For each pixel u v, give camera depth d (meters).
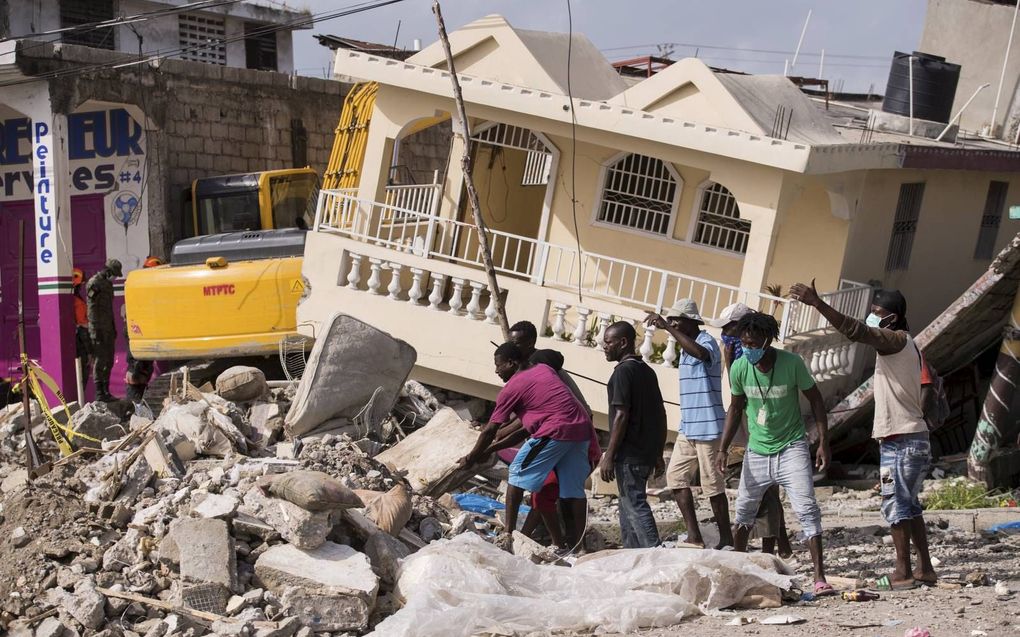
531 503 8.52
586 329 14.04
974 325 14.16
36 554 7.38
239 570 7.00
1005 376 13.01
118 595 6.86
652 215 15.73
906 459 7.08
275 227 18.03
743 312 8.38
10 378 19.66
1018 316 12.98
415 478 9.49
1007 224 20.22
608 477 7.82
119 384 18.95
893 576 7.21
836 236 15.56
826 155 13.54
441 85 14.87
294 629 6.51
